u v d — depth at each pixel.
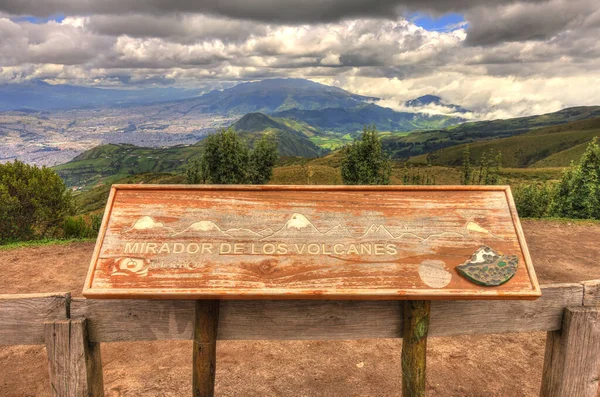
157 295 2.47
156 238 2.70
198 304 2.73
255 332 2.88
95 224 15.39
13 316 2.73
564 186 16.48
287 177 62.25
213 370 2.88
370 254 2.67
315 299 2.61
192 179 29.31
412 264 2.64
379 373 5.00
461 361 5.30
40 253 10.88
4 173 14.19
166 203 2.85
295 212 2.84
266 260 2.63
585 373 2.96
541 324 2.98
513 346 5.70
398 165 110.94
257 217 2.81
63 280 8.88
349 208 2.87
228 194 2.91
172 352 5.62
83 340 2.73
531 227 13.27
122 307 2.80
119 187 2.89
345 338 2.91
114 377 4.94
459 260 2.65
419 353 2.83
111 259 2.61
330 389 4.64
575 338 2.91
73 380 2.74
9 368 5.37
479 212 2.85
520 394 4.54
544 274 9.12
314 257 2.65
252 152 30.03
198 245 2.69
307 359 5.34
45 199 14.46
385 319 2.90
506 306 2.94
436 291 2.52
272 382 4.78
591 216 15.06
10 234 13.79
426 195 2.93
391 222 2.80
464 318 2.94
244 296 2.49
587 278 8.86
